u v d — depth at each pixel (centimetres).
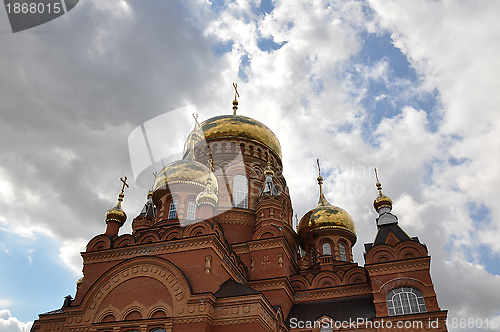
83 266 2581
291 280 3189
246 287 2384
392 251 2741
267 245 3119
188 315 2175
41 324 2675
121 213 3266
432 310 2448
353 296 2953
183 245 2456
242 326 2162
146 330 2211
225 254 2611
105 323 2280
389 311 2511
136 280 2414
